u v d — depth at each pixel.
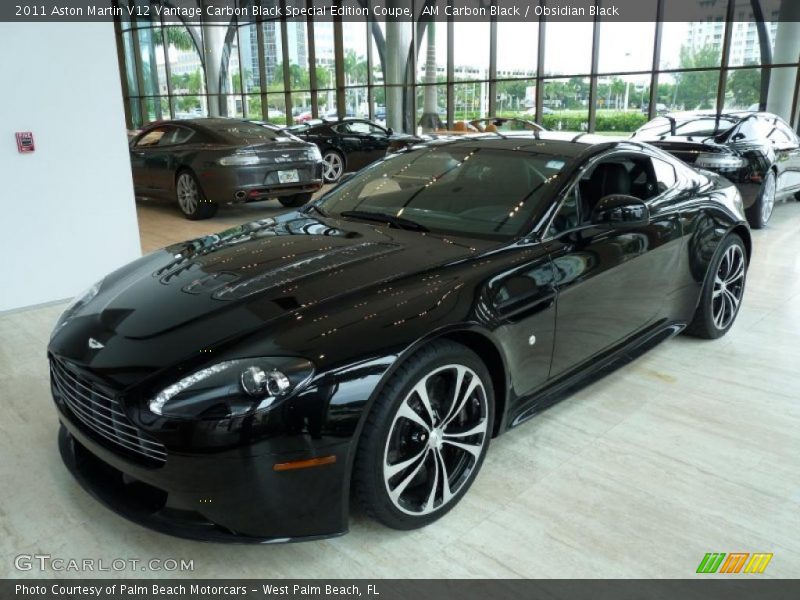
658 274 3.10
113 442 1.95
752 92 12.05
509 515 2.22
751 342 3.83
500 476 2.45
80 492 2.39
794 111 11.73
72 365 2.00
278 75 20.94
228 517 1.80
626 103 13.56
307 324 1.90
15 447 2.69
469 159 2.99
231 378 1.75
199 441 1.72
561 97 14.45
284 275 2.22
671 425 2.85
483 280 2.23
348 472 1.85
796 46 11.40
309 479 1.80
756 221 7.05
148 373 1.84
